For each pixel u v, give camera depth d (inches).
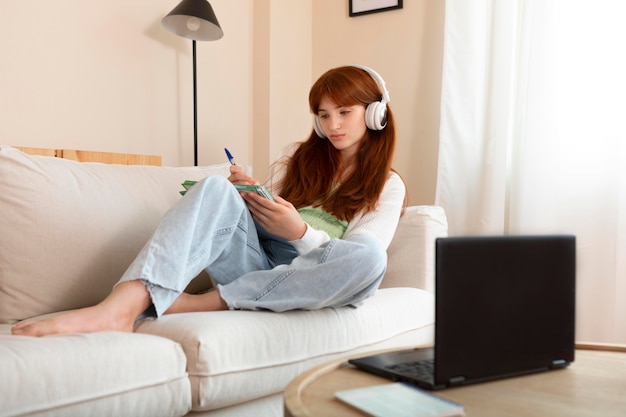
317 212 72.4
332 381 34.9
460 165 103.0
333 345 56.6
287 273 56.2
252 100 120.7
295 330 53.6
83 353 40.2
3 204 56.6
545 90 93.8
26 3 84.5
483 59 102.0
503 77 97.8
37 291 57.0
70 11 89.7
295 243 61.9
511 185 99.5
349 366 38.8
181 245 50.9
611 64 90.4
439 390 32.5
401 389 31.6
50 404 37.6
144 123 100.9
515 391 32.6
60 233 58.1
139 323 51.2
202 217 54.0
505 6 97.9
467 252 34.2
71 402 38.6
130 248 62.9
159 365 43.8
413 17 114.3
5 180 56.7
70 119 90.1
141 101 100.3
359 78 73.0
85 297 59.8
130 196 65.6
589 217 92.6
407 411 27.8
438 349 32.6
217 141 113.8
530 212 94.7
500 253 35.5
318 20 127.0
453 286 33.4
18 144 83.9
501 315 35.2
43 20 86.5
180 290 50.8
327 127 72.7
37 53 85.8
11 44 83.0
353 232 66.5
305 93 127.0
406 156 115.0
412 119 114.4
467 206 102.5
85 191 61.4
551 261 37.8
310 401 30.5
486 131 100.3
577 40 93.0
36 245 56.9
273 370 51.1
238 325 49.9
